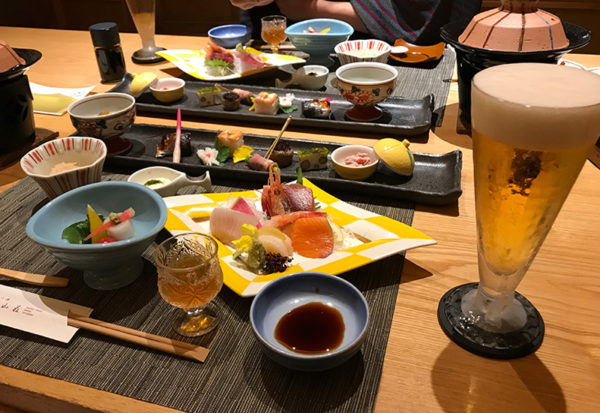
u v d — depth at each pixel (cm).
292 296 89
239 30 250
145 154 150
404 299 95
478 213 77
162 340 86
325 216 109
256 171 133
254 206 116
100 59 201
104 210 108
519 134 61
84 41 256
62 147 124
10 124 146
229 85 191
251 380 79
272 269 97
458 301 92
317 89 193
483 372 80
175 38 257
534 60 138
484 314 87
